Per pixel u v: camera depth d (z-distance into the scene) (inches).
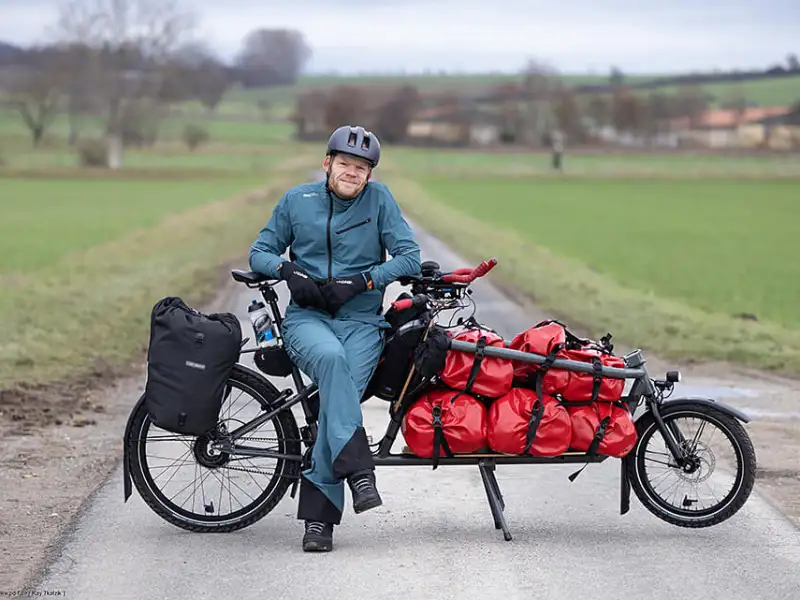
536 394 223.1
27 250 1121.4
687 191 3065.9
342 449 211.2
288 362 226.4
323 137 7406.5
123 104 4822.8
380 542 223.5
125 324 546.9
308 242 224.5
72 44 4840.1
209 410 213.3
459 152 6476.4
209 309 613.6
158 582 197.3
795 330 611.8
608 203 2391.7
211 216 1561.3
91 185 3157.0
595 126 7706.7
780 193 2974.9
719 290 844.0
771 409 378.6
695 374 452.1
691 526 231.9
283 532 230.5
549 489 266.2
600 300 680.4
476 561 211.0
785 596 193.2
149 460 264.4
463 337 221.6
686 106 7716.5
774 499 259.4
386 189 226.8
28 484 262.8
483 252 1053.8
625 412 228.7
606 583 199.0
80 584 195.5
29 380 394.6
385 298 629.9
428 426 219.9
